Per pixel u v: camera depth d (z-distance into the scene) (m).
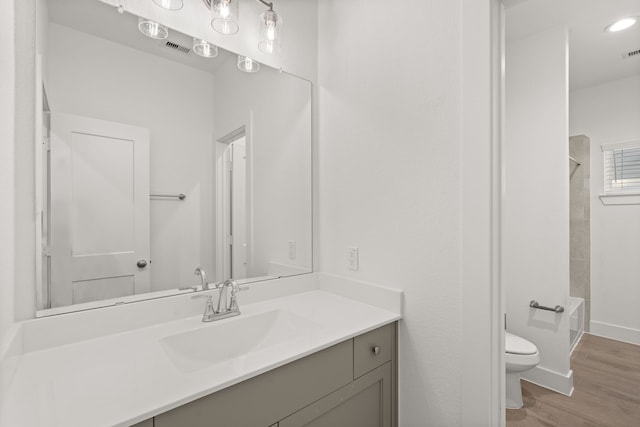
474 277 1.05
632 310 2.87
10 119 0.83
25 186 0.92
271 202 1.54
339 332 1.07
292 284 1.56
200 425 0.72
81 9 1.07
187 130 1.30
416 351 1.24
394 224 1.32
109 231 1.12
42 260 0.99
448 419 1.14
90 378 0.77
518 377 1.93
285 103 1.59
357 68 1.49
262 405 0.83
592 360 2.53
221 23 1.29
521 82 2.26
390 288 1.32
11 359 0.76
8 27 0.80
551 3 1.86
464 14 1.08
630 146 2.89
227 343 1.15
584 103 3.18
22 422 0.59
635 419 1.80
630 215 2.89
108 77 1.12
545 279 2.15
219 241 1.39
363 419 1.14
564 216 2.06
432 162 1.19
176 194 1.28
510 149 2.32
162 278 1.24
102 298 1.10
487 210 1.02
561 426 1.75
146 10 1.18
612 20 2.04
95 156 1.10
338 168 1.59
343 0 1.57
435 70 1.19
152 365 0.84
